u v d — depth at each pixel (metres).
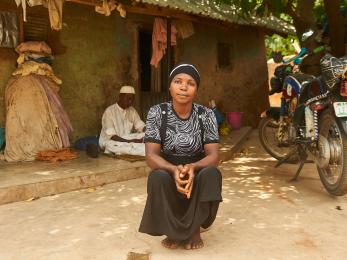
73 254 2.68
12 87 5.43
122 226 3.19
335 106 3.60
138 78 7.25
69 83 6.24
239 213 3.48
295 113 4.41
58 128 5.58
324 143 3.82
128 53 7.05
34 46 5.51
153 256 2.63
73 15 6.23
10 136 5.28
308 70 7.21
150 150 2.71
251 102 10.31
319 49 5.06
